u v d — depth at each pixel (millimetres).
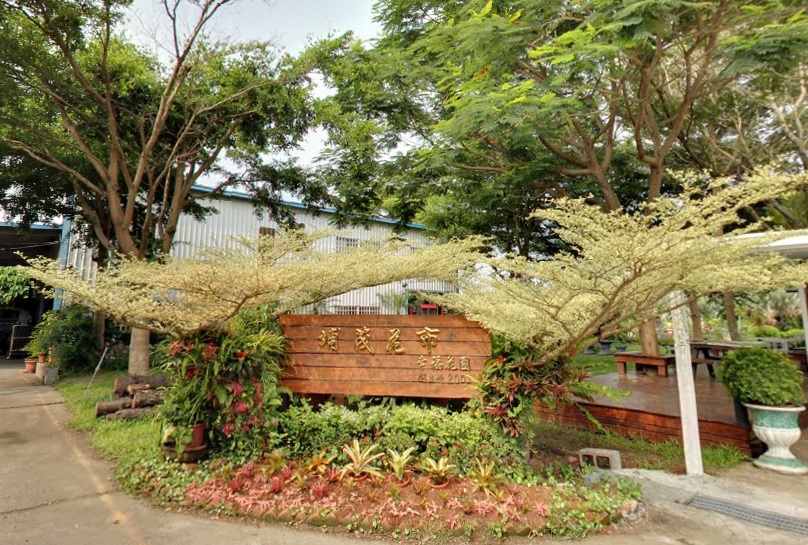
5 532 2959
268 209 12328
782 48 5066
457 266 5289
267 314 4938
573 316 3750
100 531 2982
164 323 4043
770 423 4457
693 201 2838
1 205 9484
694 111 8836
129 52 8297
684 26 5859
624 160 9414
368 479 3518
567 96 6613
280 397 4336
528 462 4238
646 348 9242
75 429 5695
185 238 12969
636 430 5473
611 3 5031
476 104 5773
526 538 2939
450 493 3342
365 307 14859
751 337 14422
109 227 10562
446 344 4355
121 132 8672
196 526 3057
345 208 10109
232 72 8492
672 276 3225
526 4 5816
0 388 8820
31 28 6898
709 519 3326
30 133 7852
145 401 6336
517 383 3859
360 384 4430
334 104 8961
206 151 10070
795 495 3789
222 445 4078
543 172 7863
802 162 8859
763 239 3125
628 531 3096
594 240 3141
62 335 9961
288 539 2895
